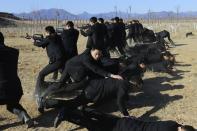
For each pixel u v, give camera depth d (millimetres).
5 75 9391
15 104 9664
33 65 18672
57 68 11961
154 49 16641
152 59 15672
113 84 9859
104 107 11023
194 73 16047
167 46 26281
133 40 24156
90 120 8266
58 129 9547
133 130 7473
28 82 14484
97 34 16109
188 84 13945
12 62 9547
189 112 10789
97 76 10266
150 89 13102
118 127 7707
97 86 9898
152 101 11727
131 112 10734
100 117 8211
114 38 19297
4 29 58250
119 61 12703
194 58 20734
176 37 37125
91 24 16297
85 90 9969
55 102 10148
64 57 12062
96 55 10078
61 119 8539
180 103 11578
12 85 9461
